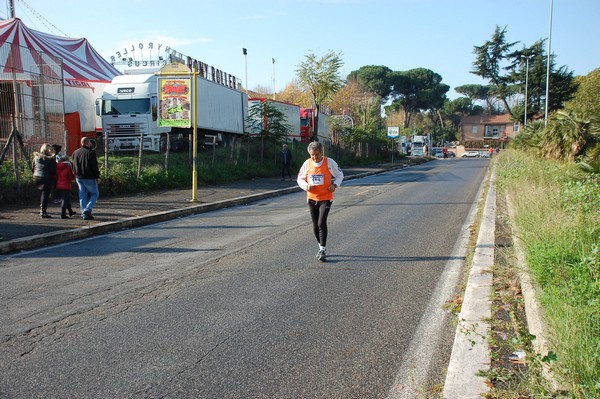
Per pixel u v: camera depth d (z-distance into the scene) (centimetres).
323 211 816
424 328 520
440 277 715
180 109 1653
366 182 2659
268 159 3069
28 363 438
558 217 758
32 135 1673
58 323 535
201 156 2617
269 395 384
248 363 438
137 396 381
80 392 387
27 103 1666
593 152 1534
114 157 2178
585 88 5728
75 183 1606
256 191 2045
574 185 1101
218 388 394
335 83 3953
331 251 895
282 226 1195
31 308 585
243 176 2612
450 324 530
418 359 447
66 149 1708
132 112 2488
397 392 389
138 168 1892
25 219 1209
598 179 1220
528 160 2241
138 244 995
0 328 521
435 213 1386
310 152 812
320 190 815
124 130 2488
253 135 3138
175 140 2712
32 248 961
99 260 846
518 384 362
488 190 1833
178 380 407
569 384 328
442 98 9881
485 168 4050
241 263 809
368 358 449
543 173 1515
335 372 422
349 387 397
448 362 441
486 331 470
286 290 655
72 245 992
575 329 373
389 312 569
